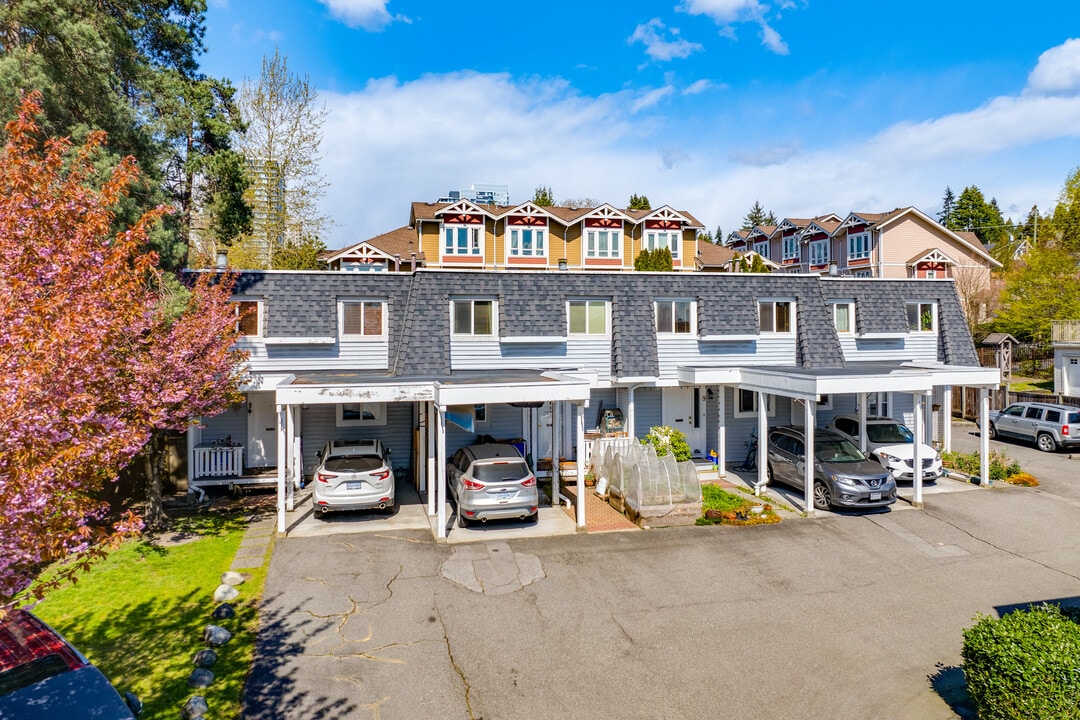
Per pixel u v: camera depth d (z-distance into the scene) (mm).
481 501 13672
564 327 18578
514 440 18344
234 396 14250
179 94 19891
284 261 35000
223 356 13359
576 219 40469
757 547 13062
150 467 14062
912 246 47469
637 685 8203
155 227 15344
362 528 14062
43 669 6078
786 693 8062
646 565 12094
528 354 18562
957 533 13969
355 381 14875
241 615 9867
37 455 5207
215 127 21344
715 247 52781
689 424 20734
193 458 16469
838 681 8336
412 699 7820
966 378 16938
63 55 14680
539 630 9562
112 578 11195
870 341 21688
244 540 13250
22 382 5113
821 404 21750
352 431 18625
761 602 10594
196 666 8375
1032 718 6555
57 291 6285
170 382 12016
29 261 6402
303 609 10102
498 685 8156
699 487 14586
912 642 9344
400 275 18406
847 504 15062
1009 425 24859
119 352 10273
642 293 19344
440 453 13383
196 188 22656
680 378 18906
